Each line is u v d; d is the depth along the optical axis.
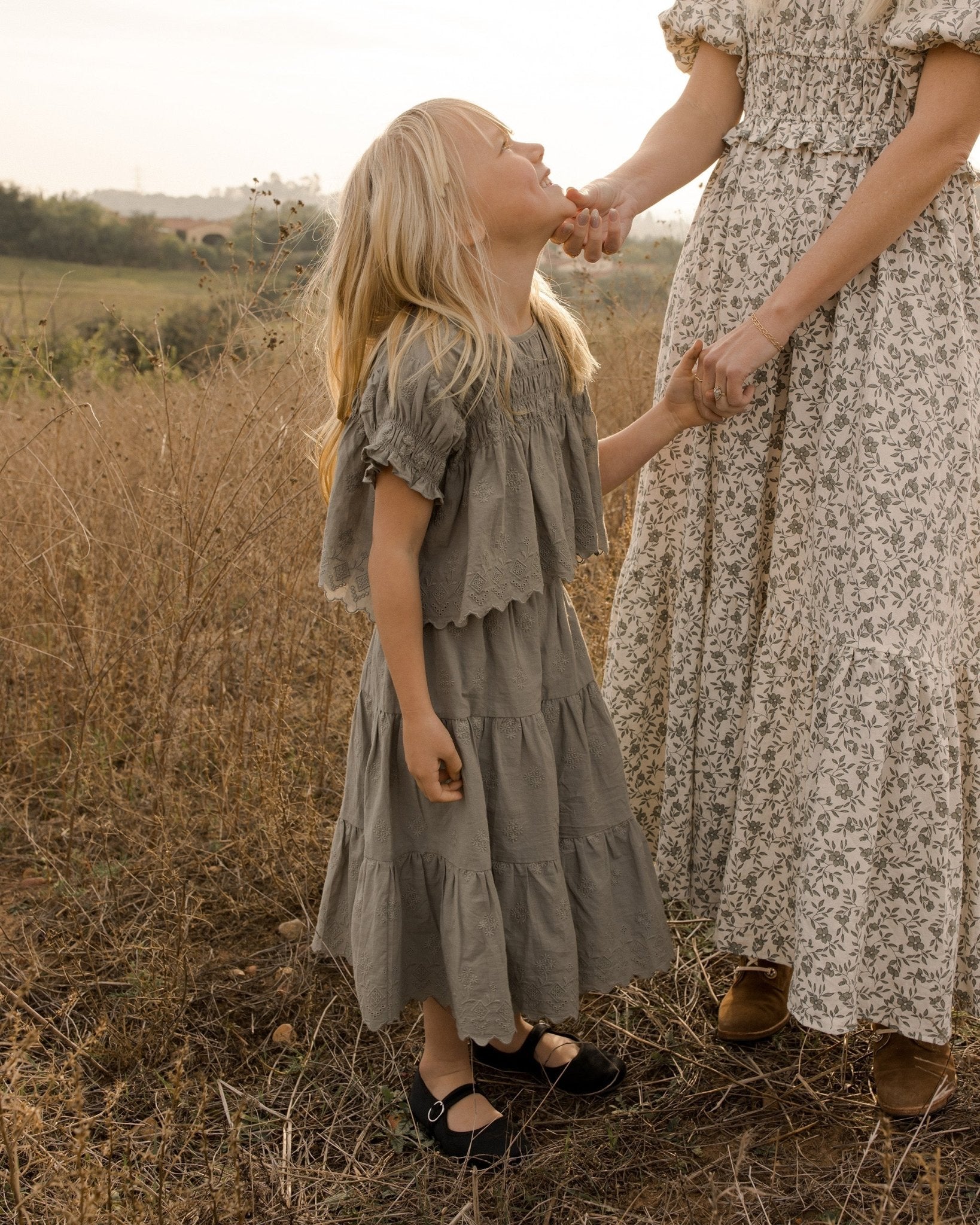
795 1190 1.71
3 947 2.33
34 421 3.87
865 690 1.73
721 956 2.32
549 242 1.81
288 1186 1.72
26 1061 1.99
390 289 1.63
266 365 3.23
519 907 1.73
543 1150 1.80
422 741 1.65
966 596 1.85
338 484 1.66
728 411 1.83
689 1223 1.66
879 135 1.78
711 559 1.99
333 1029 2.13
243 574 3.12
